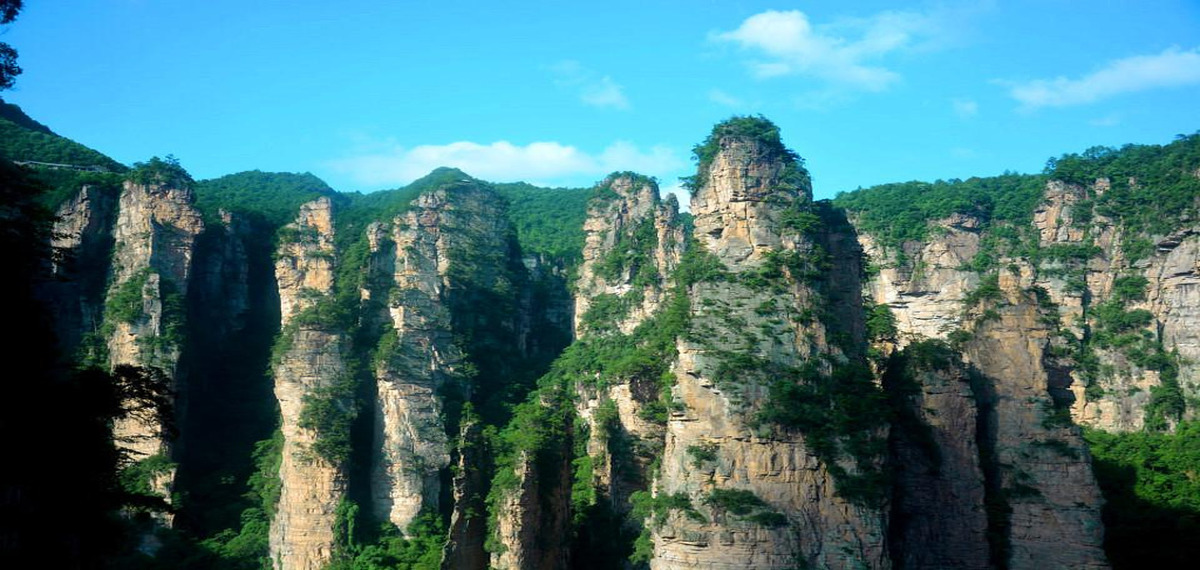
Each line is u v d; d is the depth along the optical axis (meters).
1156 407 167.12
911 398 110.50
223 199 180.12
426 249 149.50
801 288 107.38
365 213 164.50
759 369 102.44
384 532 132.25
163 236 147.75
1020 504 109.25
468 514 110.12
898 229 184.75
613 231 172.12
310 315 136.62
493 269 161.88
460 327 151.38
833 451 100.81
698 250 112.81
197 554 129.75
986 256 183.00
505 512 108.69
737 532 97.88
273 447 142.00
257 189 198.38
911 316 179.38
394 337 139.50
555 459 116.06
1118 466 139.75
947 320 156.62
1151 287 177.50
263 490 138.50
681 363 104.88
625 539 120.81
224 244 161.38
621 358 142.62
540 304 174.00
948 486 108.56
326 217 153.62
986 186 198.25
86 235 149.75
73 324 145.25
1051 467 109.81
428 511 134.00
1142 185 187.62
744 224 110.31
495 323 158.50
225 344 157.88
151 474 130.75
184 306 145.62
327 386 133.88
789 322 105.50
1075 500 108.88
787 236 109.12
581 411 143.00
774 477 99.88
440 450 136.50
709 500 99.12
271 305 163.50
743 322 105.06
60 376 81.00
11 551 66.94
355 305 145.00
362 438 137.25
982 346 114.06
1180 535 120.50
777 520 98.25
